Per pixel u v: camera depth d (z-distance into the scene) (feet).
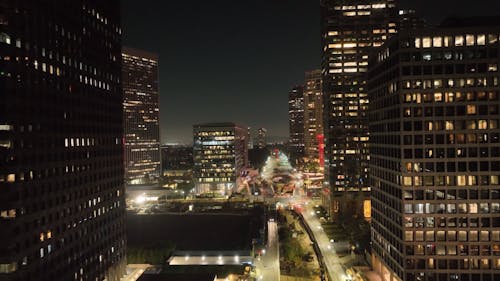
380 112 357.61
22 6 258.78
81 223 319.47
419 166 302.25
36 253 263.08
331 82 629.51
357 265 399.03
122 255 394.93
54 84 289.33
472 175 296.51
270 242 490.90
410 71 304.30
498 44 296.92
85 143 329.52
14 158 246.27
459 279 297.33
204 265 381.60
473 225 296.30
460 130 298.35
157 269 378.32
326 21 636.07
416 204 302.25
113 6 388.78
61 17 300.81
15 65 251.19
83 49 331.77
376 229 374.22
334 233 519.19
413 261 301.84
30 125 261.65
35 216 262.88
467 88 298.76
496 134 294.66
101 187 355.97
